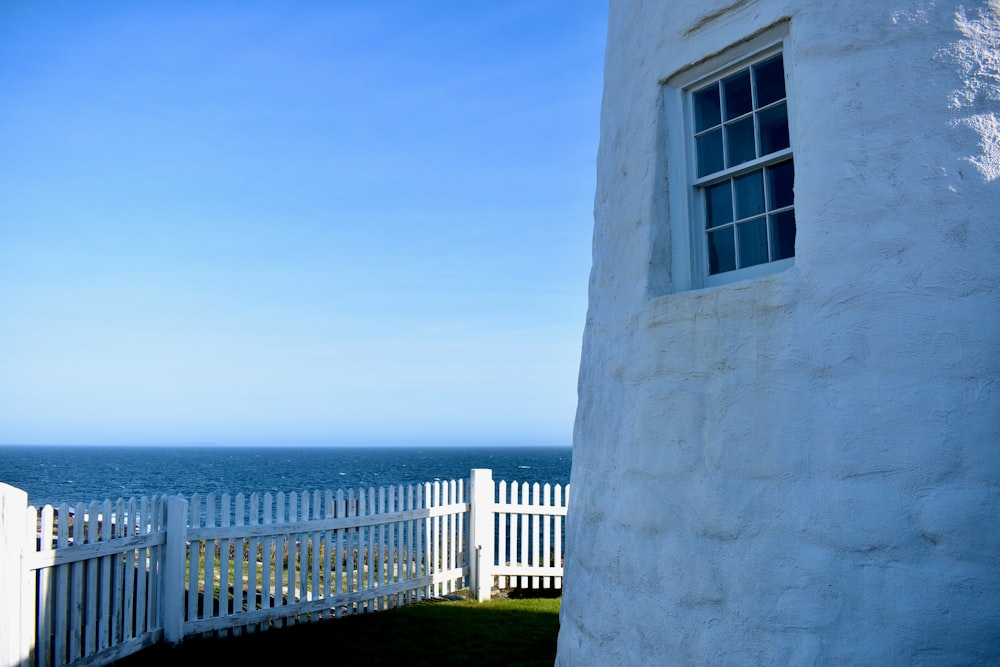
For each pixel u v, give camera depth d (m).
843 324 3.31
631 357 4.21
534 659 7.04
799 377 3.40
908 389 3.14
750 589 3.40
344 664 6.78
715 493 3.61
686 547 3.69
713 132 4.23
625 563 4.02
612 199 4.71
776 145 3.91
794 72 3.63
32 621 5.63
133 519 6.74
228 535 7.60
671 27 4.28
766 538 3.39
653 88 4.36
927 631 2.98
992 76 3.22
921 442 3.09
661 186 4.26
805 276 3.44
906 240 3.24
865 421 3.21
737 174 4.07
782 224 3.86
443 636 7.79
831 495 3.24
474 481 10.20
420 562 9.57
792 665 3.22
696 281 4.19
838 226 3.39
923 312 3.16
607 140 4.94
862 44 3.45
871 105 3.39
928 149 3.26
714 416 3.68
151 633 6.94
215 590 9.12
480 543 10.02
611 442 4.31
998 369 3.01
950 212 3.18
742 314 3.63
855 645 3.10
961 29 3.29
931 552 3.02
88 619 6.18
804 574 3.26
